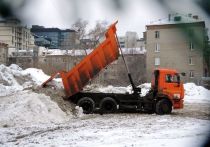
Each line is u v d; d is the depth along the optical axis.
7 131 11.14
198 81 31.48
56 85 18.31
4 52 43.91
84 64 17.12
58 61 44.78
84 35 21.91
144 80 31.34
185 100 28.72
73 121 14.12
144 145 8.48
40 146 8.40
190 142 8.90
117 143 8.82
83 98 17.06
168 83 17.50
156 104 17.27
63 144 8.69
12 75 31.92
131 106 17.45
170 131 11.09
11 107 14.23
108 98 17.28
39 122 13.47
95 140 9.33
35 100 14.60
